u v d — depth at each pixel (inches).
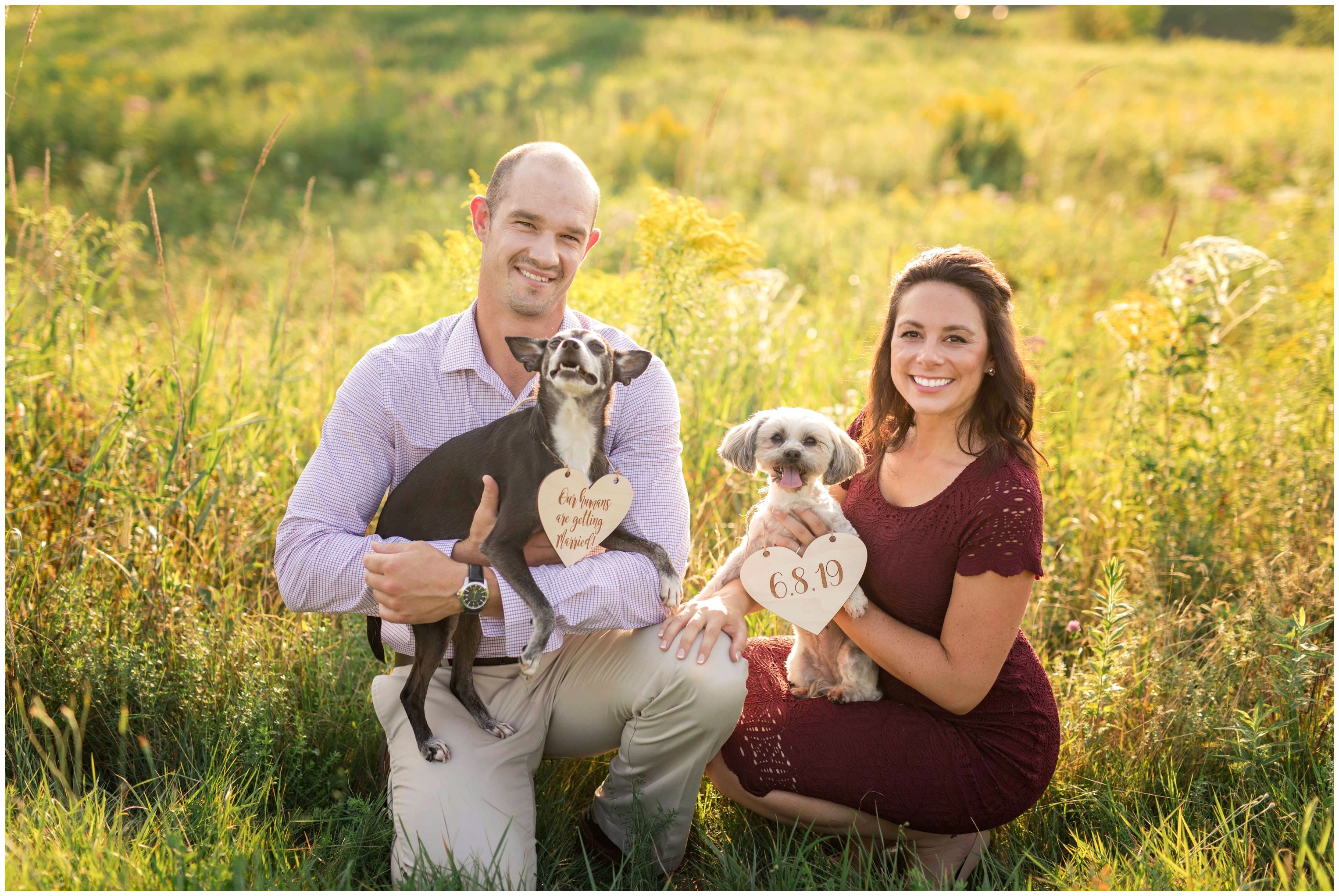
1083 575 156.0
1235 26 1131.9
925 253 110.7
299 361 196.5
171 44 709.3
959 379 103.0
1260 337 233.8
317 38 759.7
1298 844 101.4
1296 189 449.1
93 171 390.9
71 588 127.2
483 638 110.8
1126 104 678.5
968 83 749.9
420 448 116.3
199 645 122.6
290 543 107.3
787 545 111.4
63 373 165.3
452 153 493.0
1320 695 120.2
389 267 337.1
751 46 844.6
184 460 149.8
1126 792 112.3
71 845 94.1
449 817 99.5
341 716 122.3
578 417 107.5
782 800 106.2
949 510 103.0
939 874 106.8
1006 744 103.4
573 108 592.7
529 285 112.5
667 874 105.3
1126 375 182.1
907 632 103.9
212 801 102.2
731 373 191.2
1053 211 427.5
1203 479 161.9
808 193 465.4
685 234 172.7
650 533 113.8
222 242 350.9
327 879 97.0
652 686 102.3
